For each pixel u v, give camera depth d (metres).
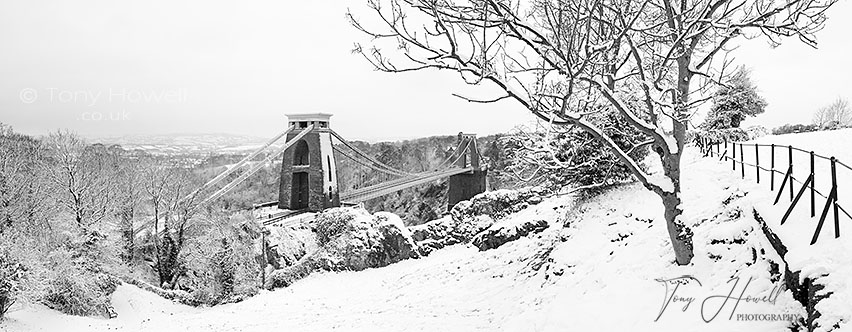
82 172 28.11
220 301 25.66
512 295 14.67
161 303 24.58
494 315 13.62
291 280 28.78
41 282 19.44
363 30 6.95
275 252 30.41
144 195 30.89
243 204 53.91
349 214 32.34
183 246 29.31
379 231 31.34
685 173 15.18
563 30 7.67
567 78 7.29
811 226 7.44
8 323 18.05
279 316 18.91
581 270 12.45
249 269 27.62
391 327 14.16
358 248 30.34
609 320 9.23
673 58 8.75
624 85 10.48
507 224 21.77
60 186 27.36
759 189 10.59
